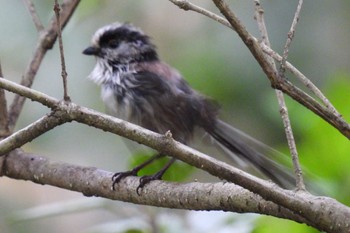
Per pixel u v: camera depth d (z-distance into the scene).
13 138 6.80
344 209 5.86
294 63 12.75
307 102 6.02
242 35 5.98
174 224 9.34
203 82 13.25
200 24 14.09
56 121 6.66
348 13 12.84
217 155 10.18
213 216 9.20
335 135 8.77
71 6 9.62
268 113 12.05
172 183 7.43
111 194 7.92
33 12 9.64
